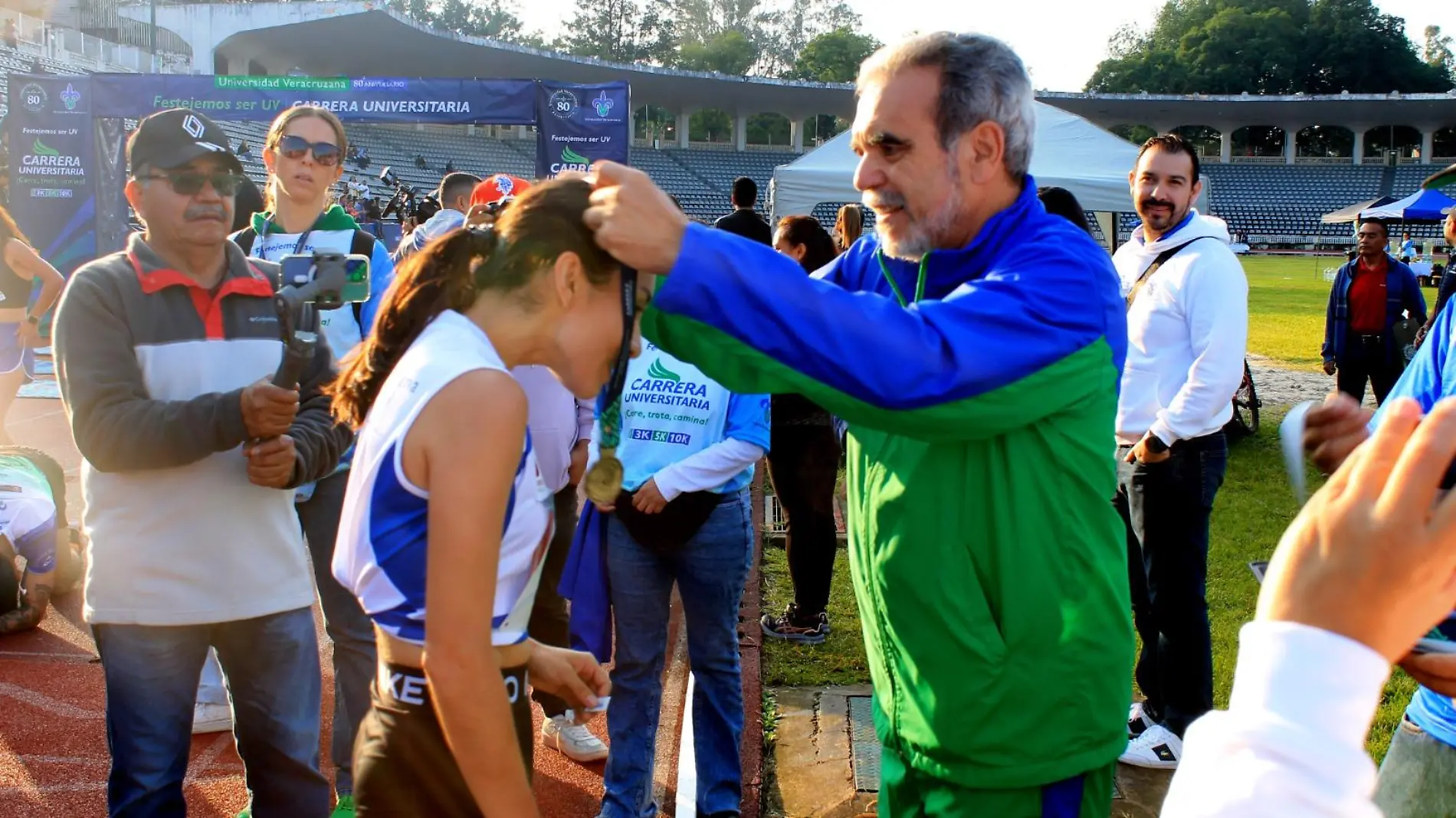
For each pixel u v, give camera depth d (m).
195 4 41.66
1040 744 1.84
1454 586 0.74
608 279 1.61
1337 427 1.39
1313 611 0.74
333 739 3.39
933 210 1.81
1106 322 1.77
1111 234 11.02
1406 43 90.38
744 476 3.26
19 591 4.95
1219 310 3.54
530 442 1.73
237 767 3.80
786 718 4.23
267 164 3.71
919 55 1.77
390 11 42.12
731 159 64.06
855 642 5.03
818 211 41.94
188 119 2.60
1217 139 84.00
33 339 7.55
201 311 2.70
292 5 41.56
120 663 2.61
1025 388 1.62
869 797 3.61
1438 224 27.83
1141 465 3.69
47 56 31.41
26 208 15.49
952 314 1.59
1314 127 77.69
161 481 2.60
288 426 2.54
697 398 3.09
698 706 3.29
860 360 1.50
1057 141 10.57
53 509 5.04
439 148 52.16
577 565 3.25
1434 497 0.73
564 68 53.56
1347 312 9.20
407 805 1.72
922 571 1.85
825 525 5.00
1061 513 1.78
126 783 2.63
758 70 99.31
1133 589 4.03
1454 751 2.02
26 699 4.27
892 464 1.89
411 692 1.69
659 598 3.21
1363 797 0.72
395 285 1.73
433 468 1.57
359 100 15.18
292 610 2.79
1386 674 0.74
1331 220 32.41
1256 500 7.65
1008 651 1.83
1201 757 0.78
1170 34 96.69
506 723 1.61
